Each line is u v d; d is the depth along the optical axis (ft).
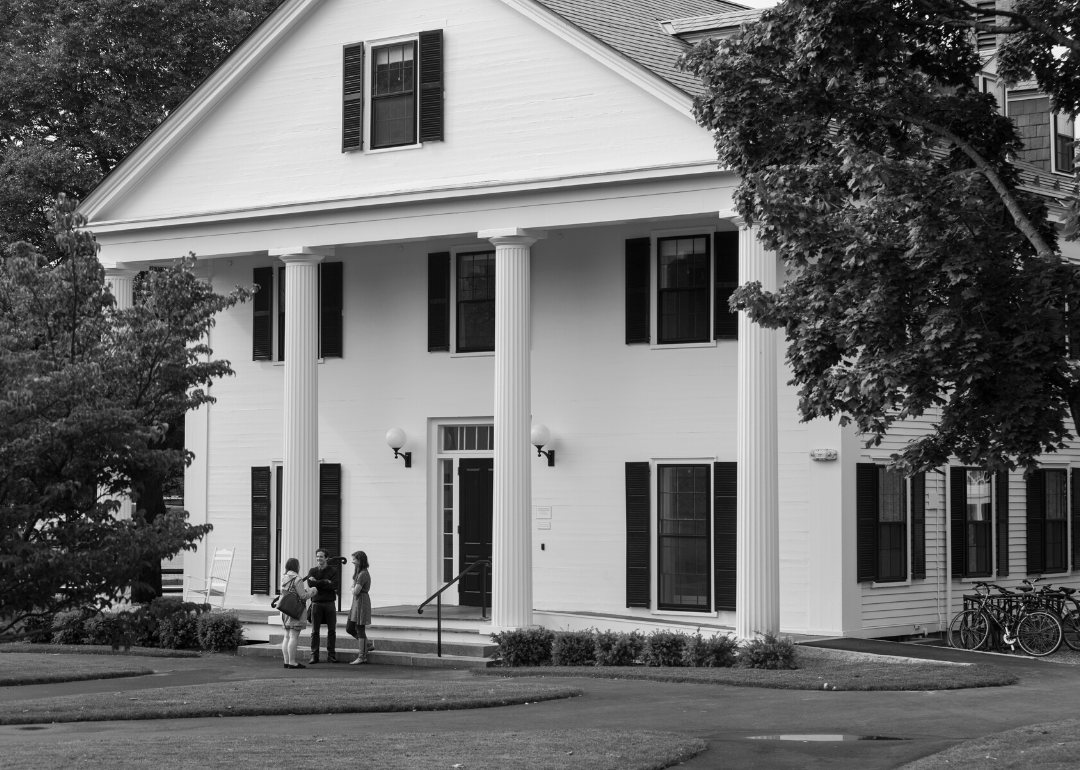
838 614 79.36
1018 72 50.98
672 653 74.13
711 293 84.48
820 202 48.57
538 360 90.07
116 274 99.04
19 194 119.03
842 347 46.80
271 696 62.28
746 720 54.65
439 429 94.32
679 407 85.20
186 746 47.85
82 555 48.75
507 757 45.34
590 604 87.51
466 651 81.05
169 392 54.03
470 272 92.94
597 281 88.38
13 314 51.83
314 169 93.76
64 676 72.95
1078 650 78.95
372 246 96.22
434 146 89.66
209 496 101.91
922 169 46.75
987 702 58.44
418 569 94.02
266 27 94.73
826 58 47.39
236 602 100.17
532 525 89.30
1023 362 43.50
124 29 125.59
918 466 45.91
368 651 83.15
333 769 43.11
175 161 98.53
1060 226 51.39
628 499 86.02
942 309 43.98
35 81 122.31
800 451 80.84
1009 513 92.27
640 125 82.43
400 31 90.99
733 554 82.74
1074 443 97.91
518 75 86.89
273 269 99.66
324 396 97.86
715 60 50.08
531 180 83.20
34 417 48.16
